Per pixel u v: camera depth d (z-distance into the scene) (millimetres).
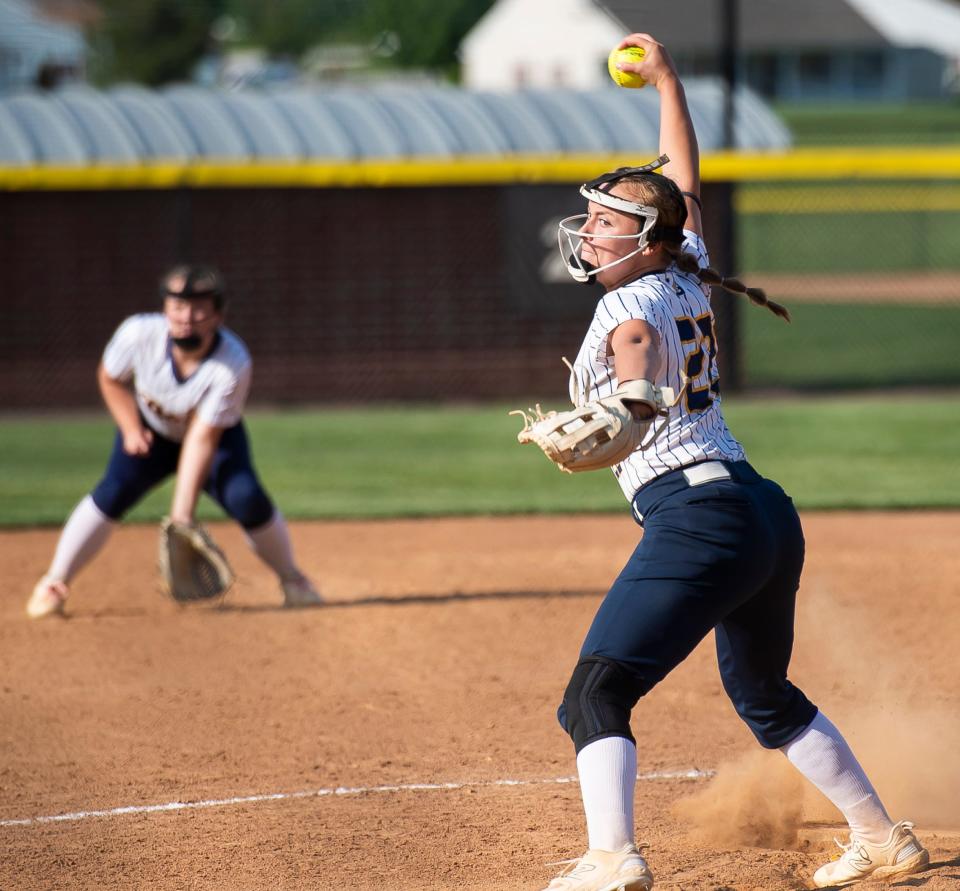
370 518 37438
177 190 55750
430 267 57688
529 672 23312
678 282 13109
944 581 29328
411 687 22484
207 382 25469
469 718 20844
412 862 15141
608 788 12297
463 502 39125
